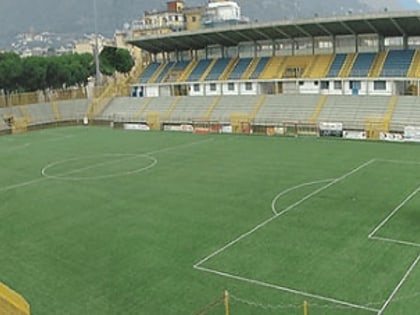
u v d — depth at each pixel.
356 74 62.44
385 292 19.06
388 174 37.41
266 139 56.69
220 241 25.22
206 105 71.06
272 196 32.78
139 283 20.94
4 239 27.14
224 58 77.38
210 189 35.31
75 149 54.69
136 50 120.31
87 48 150.62
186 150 51.41
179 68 79.75
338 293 19.19
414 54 62.22
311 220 27.67
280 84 68.75
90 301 19.59
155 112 74.00
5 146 58.91
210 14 120.81
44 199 34.78
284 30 66.06
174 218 29.27
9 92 80.88
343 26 62.47
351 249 23.34
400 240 24.16
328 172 38.84
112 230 27.70
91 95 83.62
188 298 19.42
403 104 57.28
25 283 21.47
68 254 24.53
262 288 19.92
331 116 60.03
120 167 44.00
